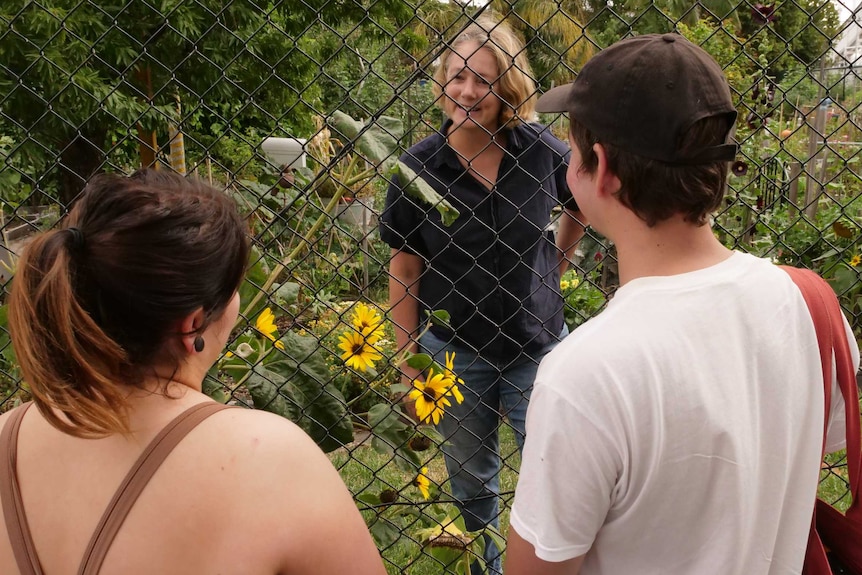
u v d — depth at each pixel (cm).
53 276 80
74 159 299
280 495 87
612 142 96
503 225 203
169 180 93
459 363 216
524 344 212
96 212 85
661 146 92
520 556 98
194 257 85
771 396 97
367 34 280
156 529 84
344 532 91
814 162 603
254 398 155
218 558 84
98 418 83
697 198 94
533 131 198
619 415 90
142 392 88
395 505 182
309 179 224
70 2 307
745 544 96
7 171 270
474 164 200
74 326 81
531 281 211
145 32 303
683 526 96
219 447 87
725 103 94
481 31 185
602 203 102
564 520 94
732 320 95
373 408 173
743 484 94
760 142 484
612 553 101
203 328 90
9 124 290
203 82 305
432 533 180
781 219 448
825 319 102
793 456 101
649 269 99
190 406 90
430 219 202
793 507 103
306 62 317
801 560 104
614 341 92
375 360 179
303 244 161
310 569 88
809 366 101
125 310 84
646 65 93
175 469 85
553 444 93
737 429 93
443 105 194
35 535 88
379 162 153
